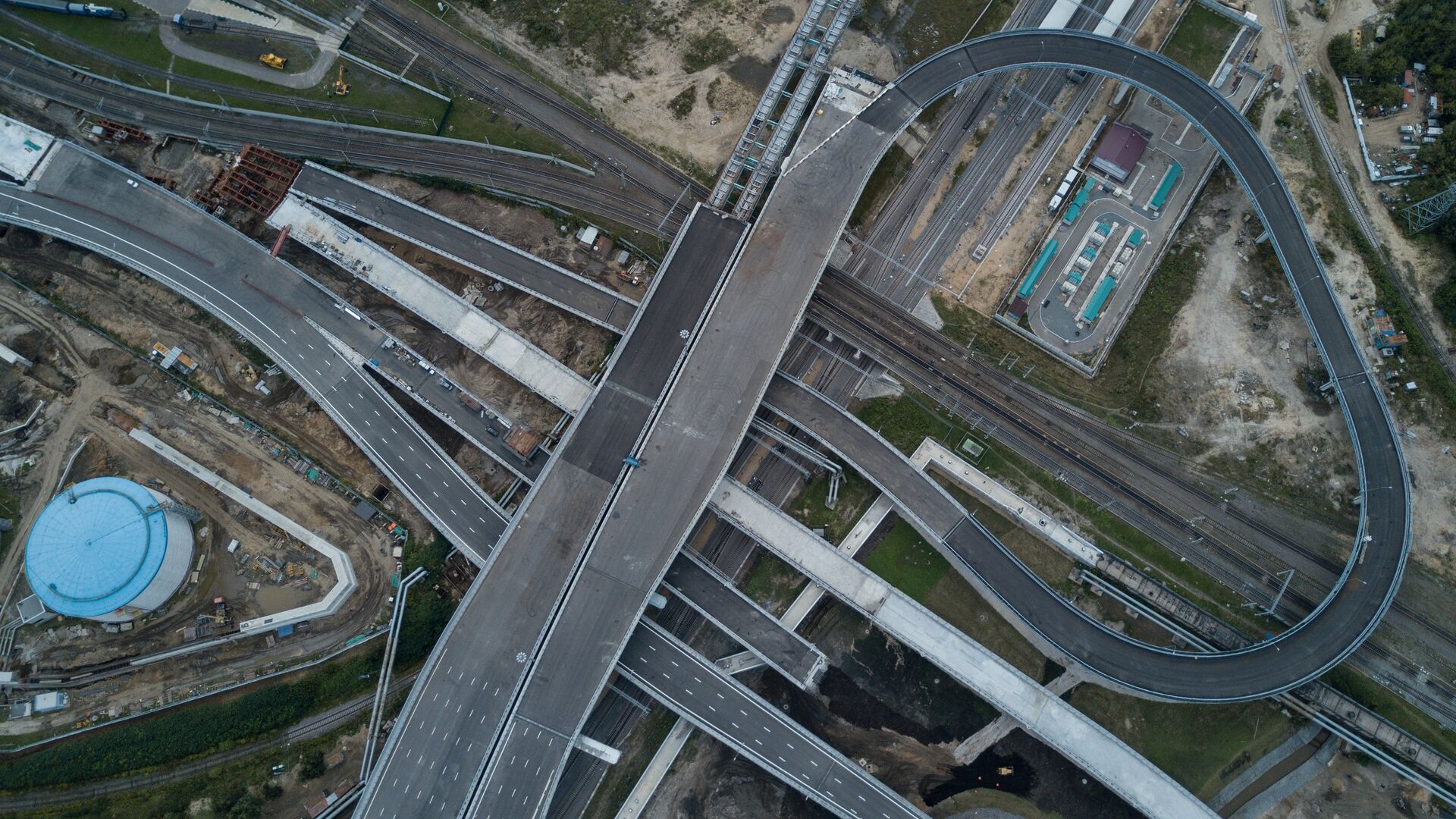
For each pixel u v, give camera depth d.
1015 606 125.25
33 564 115.00
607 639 120.06
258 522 128.12
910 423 134.00
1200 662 122.94
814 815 125.19
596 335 136.88
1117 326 136.38
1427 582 127.69
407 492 128.38
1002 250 139.50
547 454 131.50
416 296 133.88
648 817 124.50
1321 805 123.50
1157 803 119.81
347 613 126.81
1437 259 136.12
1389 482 124.94
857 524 132.12
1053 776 125.81
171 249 135.62
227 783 119.06
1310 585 128.88
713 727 121.44
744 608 127.06
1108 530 131.12
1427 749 121.62
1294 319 135.00
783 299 129.88
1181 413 133.62
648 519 123.12
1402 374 131.75
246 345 135.00
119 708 121.62
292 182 139.25
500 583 121.31
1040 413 134.50
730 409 126.25
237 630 123.94
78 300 135.38
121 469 129.00
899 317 136.88
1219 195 140.25
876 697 127.94
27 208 136.38
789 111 136.38
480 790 116.19
